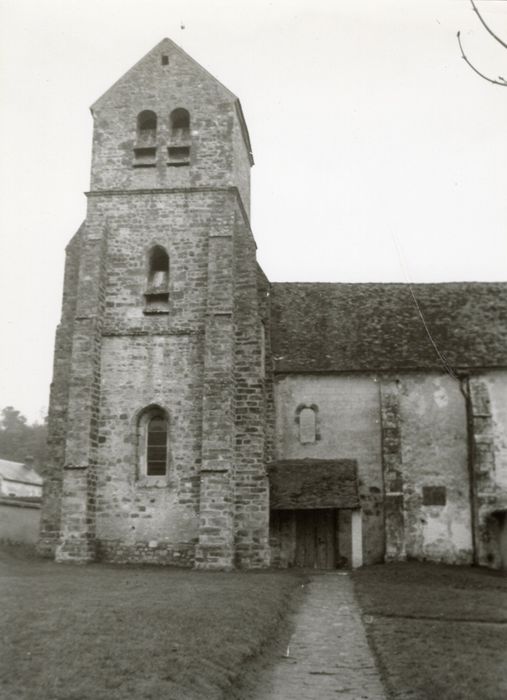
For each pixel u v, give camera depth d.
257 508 25.84
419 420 29.72
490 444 28.84
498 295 33.59
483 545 27.97
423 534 28.69
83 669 9.41
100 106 30.25
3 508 35.31
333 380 30.17
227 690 9.67
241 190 31.23
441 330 31.56
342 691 10.41
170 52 30.70
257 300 27.66
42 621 12.27
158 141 29.62
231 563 24.83
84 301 27.53
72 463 25.98
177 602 15.07
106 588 17.31
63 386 28.05
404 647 12.42
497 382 29.73
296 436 29.70
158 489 26.38
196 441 26.61
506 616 15.68
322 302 33.38
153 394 27.19
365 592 19.50
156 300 28.25
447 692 9.55
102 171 29.50
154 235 28.70
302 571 24.95
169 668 9.76
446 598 18.31
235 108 30.17
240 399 26.69
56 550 25.48
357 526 26.11
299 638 13.98
